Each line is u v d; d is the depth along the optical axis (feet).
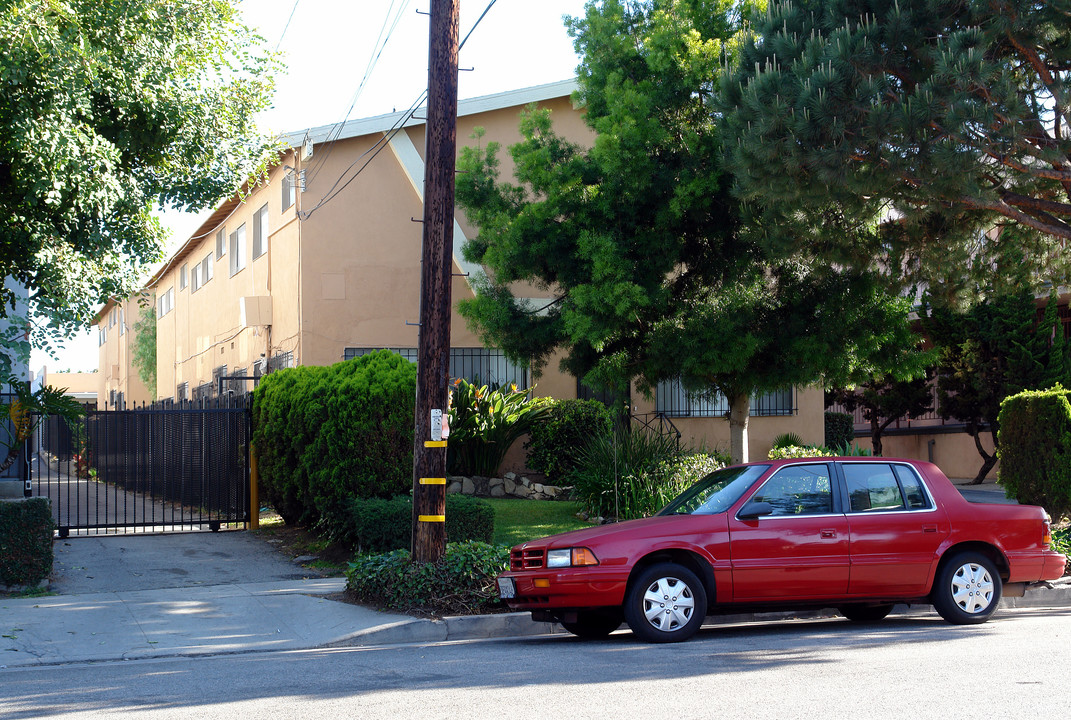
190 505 56.75
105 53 38.37
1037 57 37.19
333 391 43.04
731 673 22.66
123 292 41.60
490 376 65.21
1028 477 45.19
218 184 45.16
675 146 46.01
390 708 19.74
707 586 28.04
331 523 43.37
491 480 57.57
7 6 34.63
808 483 29.48
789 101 35.86
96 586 37.73
